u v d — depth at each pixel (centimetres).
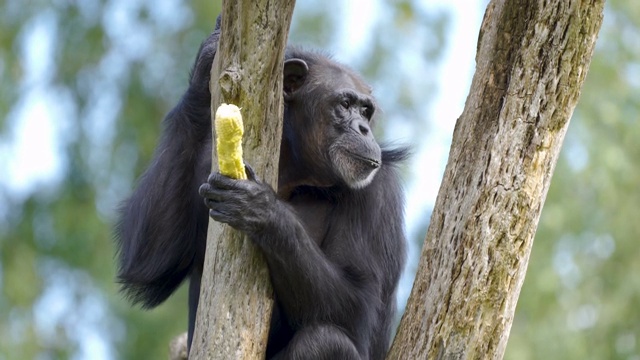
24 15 3556
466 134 1094
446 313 1059
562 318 2753
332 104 1338
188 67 3494
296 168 1355
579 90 1066
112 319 3291
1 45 3522
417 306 1089
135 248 1306
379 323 1377
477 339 1049
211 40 1330
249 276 1075
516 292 1061
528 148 1060
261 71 1027
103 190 3438
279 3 1018
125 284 1343
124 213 1402
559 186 2852
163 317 3197
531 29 1065
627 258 2845
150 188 1309
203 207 1292
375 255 1340
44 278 3422
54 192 3484
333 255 1298
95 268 3350
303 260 1155
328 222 1331
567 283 2827
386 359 1098
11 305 3331
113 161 3453
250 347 1058
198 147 1317
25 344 3250
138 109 3503
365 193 1338
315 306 1198
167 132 1351
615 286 2836
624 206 2861
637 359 2788
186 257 1334
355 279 1286
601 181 2845
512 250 1052
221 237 1073
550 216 2792
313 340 1188
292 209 1150
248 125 1053
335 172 1306
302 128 1341
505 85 1083
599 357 2783
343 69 1397
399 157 1442
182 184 1309
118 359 3219
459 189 1084
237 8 1019
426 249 1100
